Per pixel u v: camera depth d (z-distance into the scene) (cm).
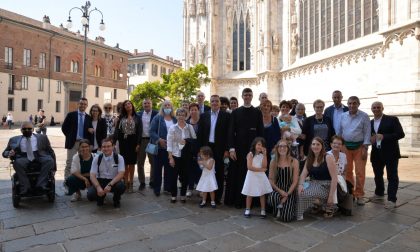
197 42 3781
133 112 903
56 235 559
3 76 4681
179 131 789
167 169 844
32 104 5106
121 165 758
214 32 3662
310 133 823
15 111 4866
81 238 546
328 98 2386
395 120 741
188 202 789
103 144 748
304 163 761
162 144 838
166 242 530
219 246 514
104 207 733
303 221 638
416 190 865
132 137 884
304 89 2742
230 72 3672
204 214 688
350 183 694
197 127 855
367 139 752
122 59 6756
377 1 1912
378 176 779
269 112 800
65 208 723
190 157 791
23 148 776
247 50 3584
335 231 579
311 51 2703
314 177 692
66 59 5622
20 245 516
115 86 6594
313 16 2656
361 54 2020
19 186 725
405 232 569
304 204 649
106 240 538
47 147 812
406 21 1559
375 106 766
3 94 4694
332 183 652
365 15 2027
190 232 577
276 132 803
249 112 762
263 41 3228
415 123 1509
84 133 912
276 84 3180
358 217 657
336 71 2295
